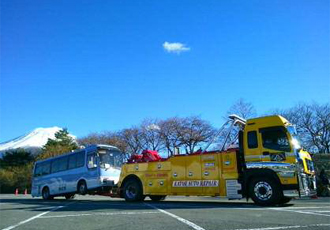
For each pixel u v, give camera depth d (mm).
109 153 22578
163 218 9695
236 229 7582
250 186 13320
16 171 59969
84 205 15656
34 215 12047
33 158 68938
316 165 25359
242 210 11328
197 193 14875
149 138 58906
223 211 11148
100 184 21391
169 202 16625
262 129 13375
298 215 9758
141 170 17203
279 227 7711
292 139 12773
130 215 10609
